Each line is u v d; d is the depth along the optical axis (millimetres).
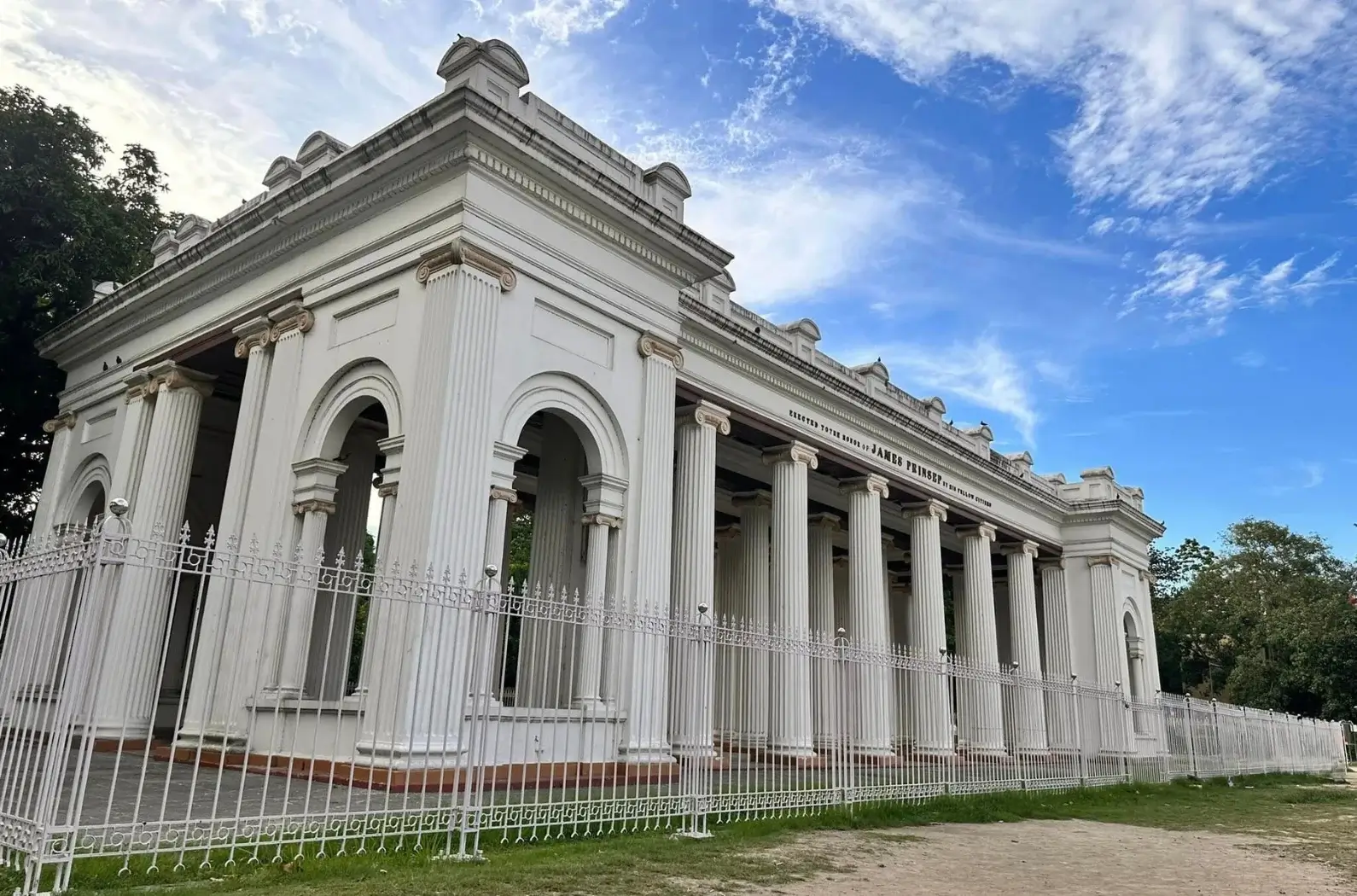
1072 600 33875
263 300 17062
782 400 22281
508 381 13953
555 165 14602
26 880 6398
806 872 8867
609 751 14352
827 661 13805
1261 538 58062
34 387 24797
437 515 12547
